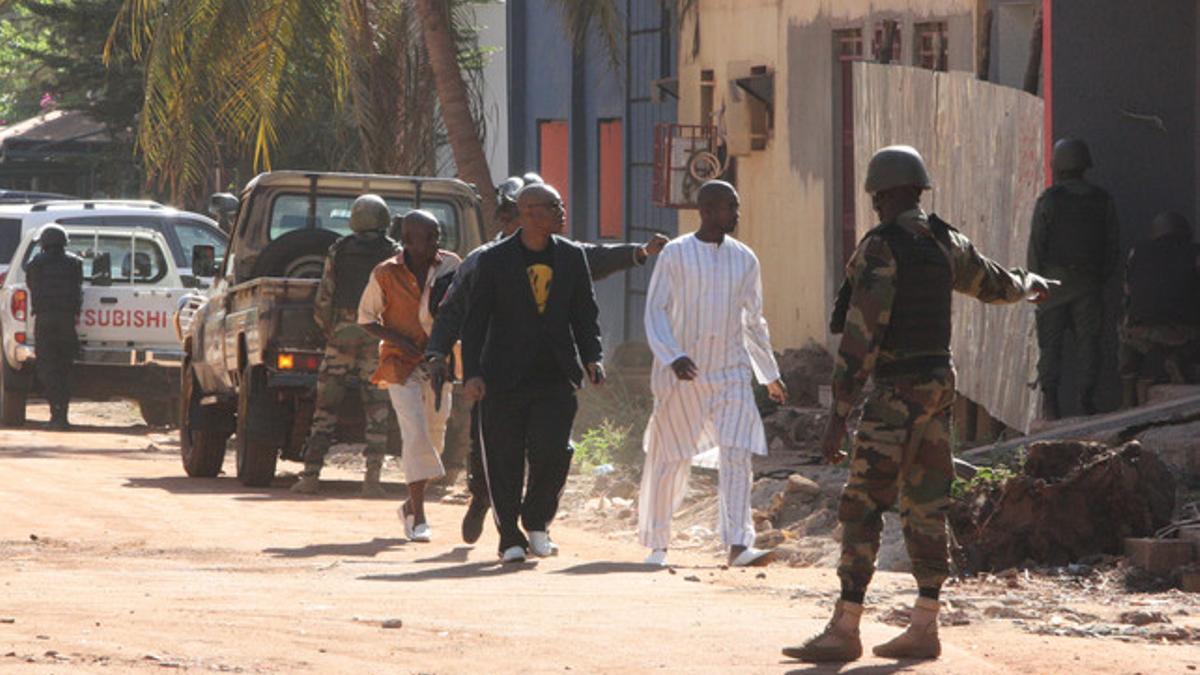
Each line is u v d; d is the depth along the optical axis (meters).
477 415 17.50
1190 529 16.47
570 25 40.06
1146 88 24.16
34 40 81.81
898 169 11.46
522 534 16.86
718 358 16.66
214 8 36.88
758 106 34.97
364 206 23.50
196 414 27.38
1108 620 13.23
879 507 11.47
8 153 78.62
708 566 16.98
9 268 39.69
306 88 42.91
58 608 13.23
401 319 19.44
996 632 12.49
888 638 12.05
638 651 11.55
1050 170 24.09
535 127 51.00
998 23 28.75
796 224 33.88
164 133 39.38
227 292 26.53
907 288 11.40
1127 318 23.41
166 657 11.08
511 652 11.48
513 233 18.12
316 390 24.86
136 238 39.19
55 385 38.06
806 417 26.75
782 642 11.95
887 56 31.06
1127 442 18.83
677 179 36.25
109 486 25.36
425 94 39.12
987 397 24.77
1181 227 23.25
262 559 17.34
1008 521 16.67
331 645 11.67
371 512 22.09
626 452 26.89
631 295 44.34
